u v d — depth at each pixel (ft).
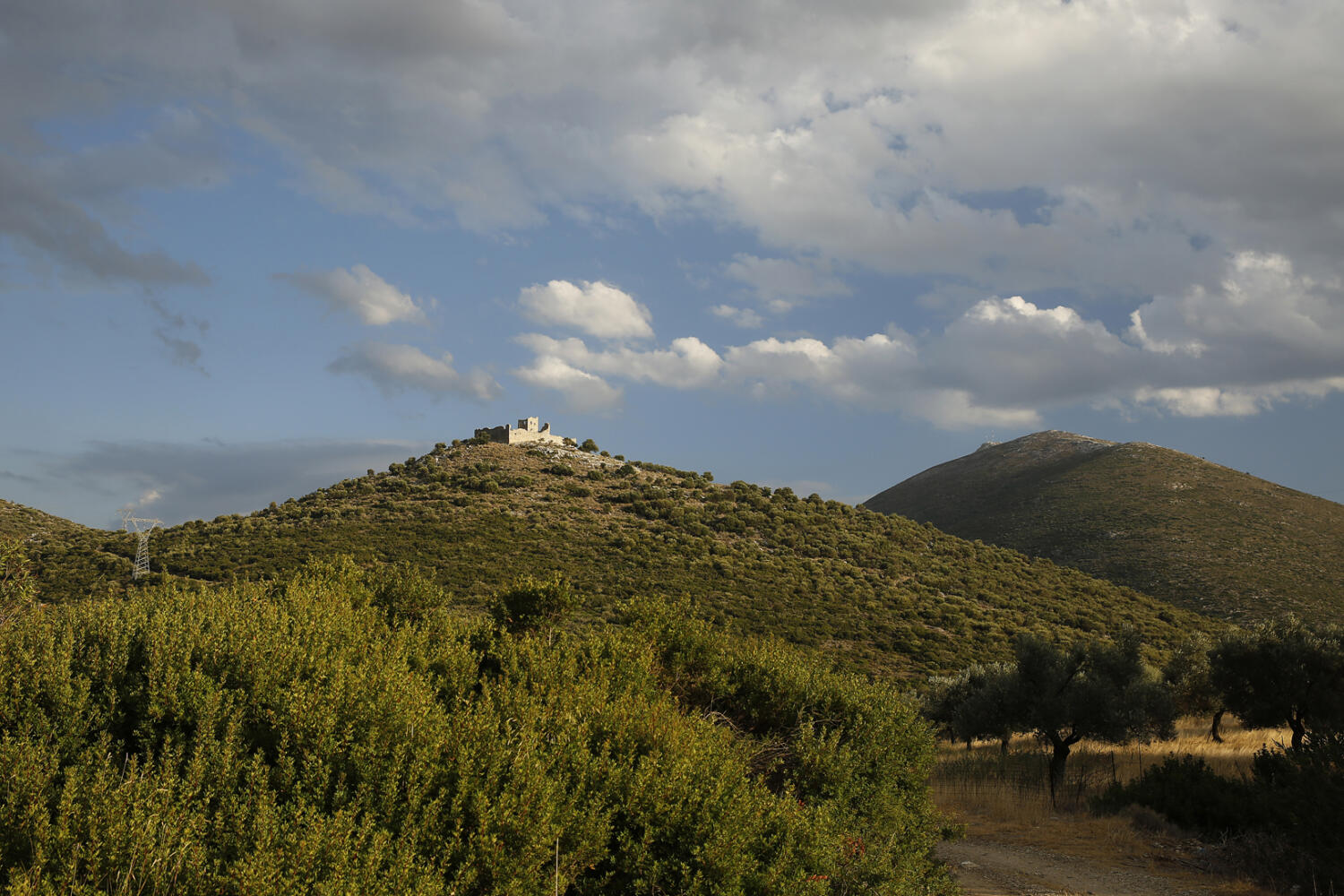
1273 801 39.88
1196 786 48.67
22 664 19.53
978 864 41.39
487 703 20.92
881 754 29.63
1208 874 38.70
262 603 29.22
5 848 13.15
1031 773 70.03
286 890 12.03
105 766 15.40
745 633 162.61
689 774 19.56
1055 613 213.46
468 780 16.37
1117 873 39.17
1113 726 66.28
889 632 179.93
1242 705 69.67
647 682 30.25
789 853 18.07
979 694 80.33
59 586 156.56
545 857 14.96
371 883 12.63
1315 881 34.47
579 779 18.53
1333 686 65.41
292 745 17.62
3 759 14.99
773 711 32.71
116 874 12.55
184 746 17.22
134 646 21.97
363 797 15.44
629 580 190.80
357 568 47.01
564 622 41.01
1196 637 95.09
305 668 21.84
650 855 17.11
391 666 22.40
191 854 12.79
